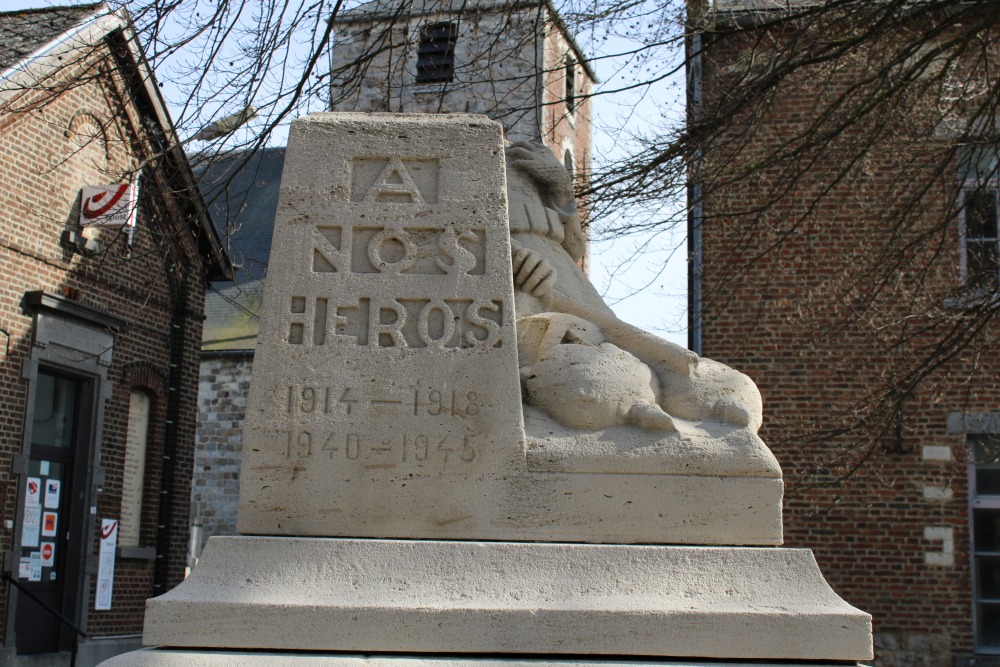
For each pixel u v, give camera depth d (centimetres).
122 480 1689
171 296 1792
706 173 1042
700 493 408
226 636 375
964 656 1421
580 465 409
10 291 1497
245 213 2733
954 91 1186
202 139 855
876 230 1124
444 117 445
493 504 407
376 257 428
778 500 409
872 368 1445
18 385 1502
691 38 1009
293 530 406
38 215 1526
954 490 1452
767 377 1466
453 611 376
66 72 1416
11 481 1488
